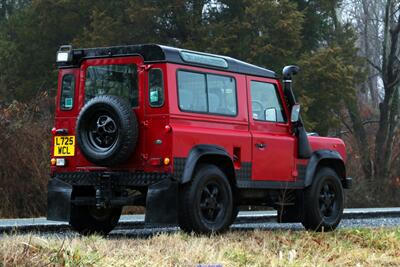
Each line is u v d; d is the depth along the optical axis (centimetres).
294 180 1411
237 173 1291
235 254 994
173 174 1182
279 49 3466
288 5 3512
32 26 3828
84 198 1270
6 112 2255
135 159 1211
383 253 1147
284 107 1416
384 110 4216
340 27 4050
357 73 3984
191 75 1234
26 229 1500
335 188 1500
